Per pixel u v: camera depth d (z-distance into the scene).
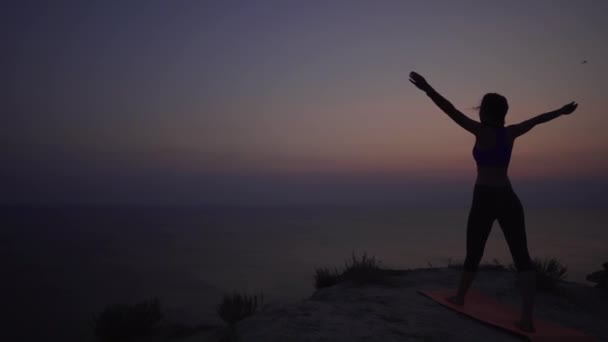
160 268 162.75
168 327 6.01
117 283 130.25
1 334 72.44
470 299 4.23
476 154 3.40
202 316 40.53
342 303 4.13
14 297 105.75
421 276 5.84
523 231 3.26
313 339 2.94
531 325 3.19
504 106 3.31
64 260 171.12
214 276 151.88
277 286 136.00
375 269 5.54
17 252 189.00
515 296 4.88
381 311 3.81
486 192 3.30
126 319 6.05
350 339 2.98
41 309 93.94
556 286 5.18
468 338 3.11
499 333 3.25
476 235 3.54
